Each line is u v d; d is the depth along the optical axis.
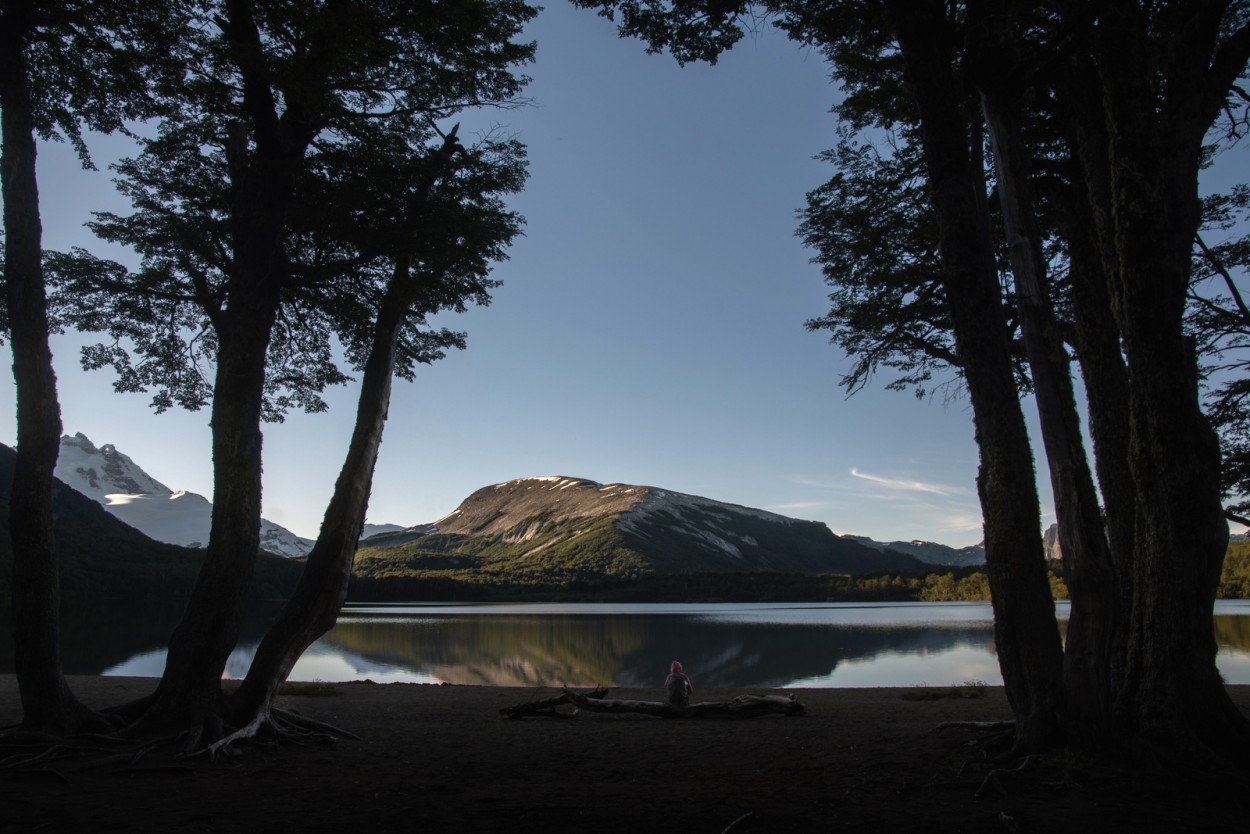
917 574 152.25
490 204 12.48
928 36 8.68
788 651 40.41
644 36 10.55
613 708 12.95
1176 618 7.24
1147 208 7.65
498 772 8.02
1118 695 7.55
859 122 13.69
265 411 15.05
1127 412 9.71
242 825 5.81
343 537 10.60
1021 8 8.80
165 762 8.13
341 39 9.77
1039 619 7.65
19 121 9.22
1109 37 7.94
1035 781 6.78
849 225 14.29
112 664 29.44
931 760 7.87
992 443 7.99
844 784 7.12
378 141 11.82
